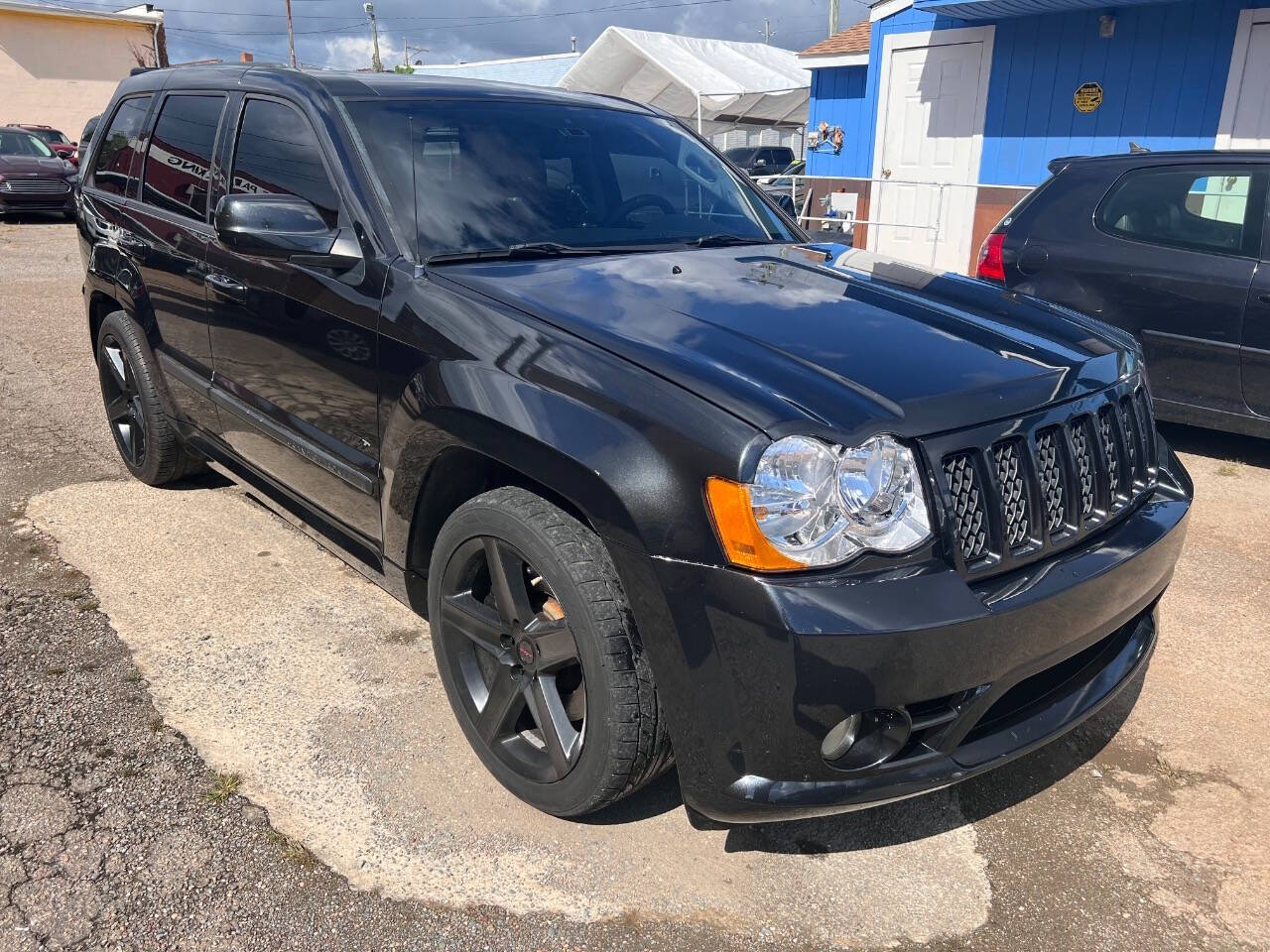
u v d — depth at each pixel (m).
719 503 1.92
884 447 1.94
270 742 2.69
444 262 2.75
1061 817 2.51
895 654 1.88
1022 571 2.14
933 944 2.10
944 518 2.00
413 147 3.03
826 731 1.92
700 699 2.00
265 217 2.70
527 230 2.99
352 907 2.14
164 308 3.83
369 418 2.76
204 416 3.75
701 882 2.26
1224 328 4.91
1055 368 2.34
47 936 2.02
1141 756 2.76
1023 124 10.09
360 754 2.65
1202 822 2.49
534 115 3.40
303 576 3.67
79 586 3.52
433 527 2.73
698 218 3.43
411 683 2.99
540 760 2.43
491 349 2.37
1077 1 8.91
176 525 4.09
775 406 1.97
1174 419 5.22
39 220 17.45
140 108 4.27
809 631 1.85
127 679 2.95
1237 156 4.93
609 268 2.79
